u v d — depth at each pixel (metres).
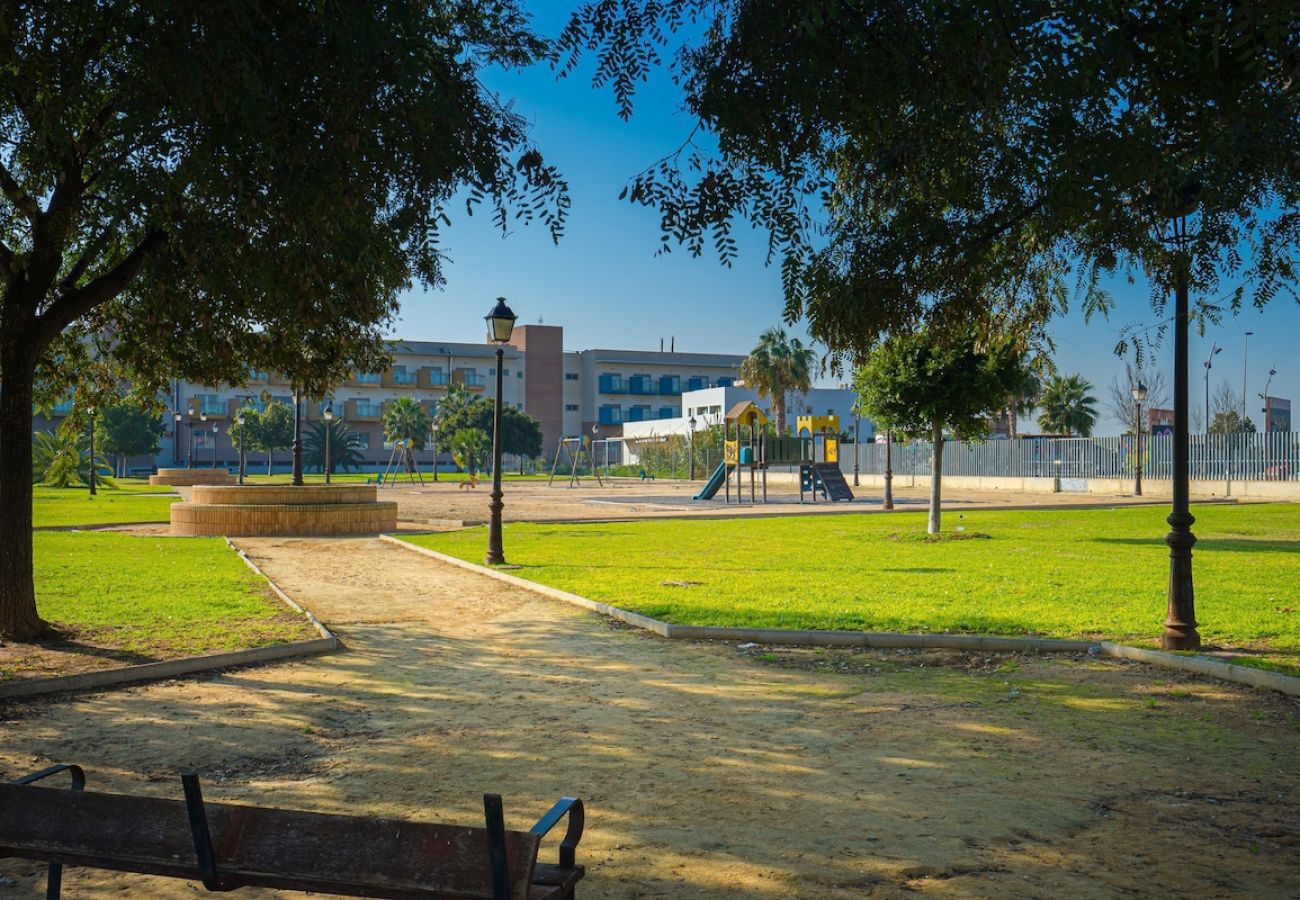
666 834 4.60
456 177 6.93
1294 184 5.01
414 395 97.88
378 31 5.71
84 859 2.96
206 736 6.46
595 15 5.77
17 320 9.34
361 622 11.31
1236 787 5.32
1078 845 4.46
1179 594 9.02
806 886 3.99
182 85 5.89
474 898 2.64
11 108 8.38
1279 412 50.69
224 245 7.48
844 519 29.83
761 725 6.69
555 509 36.03
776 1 5.20
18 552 9.55
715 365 112.06
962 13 4.56
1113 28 4.64
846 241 6.13
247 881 2.82
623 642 9.98
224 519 24.19
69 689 7.84
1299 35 4.61
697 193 5.76
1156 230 5.85
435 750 6.09
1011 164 5.42
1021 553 18.67
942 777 5.50
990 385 20.56
